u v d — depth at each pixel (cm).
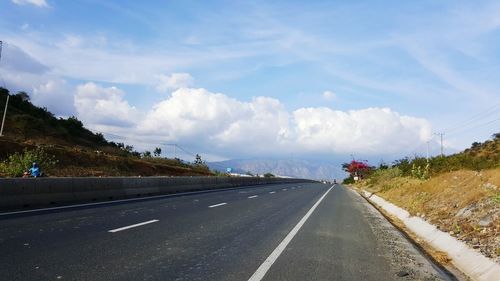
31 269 654
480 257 848
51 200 1588
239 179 4534
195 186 3203
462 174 1898
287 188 4294
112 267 695
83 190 1792
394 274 752
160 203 1856
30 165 2450
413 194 2150
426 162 3497
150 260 759
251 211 1706
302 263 795
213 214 1529
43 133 4675
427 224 1359
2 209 1338
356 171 9406
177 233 1067
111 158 3925
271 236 1092
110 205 1636
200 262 763
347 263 818
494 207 1152
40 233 953
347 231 1266
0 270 640
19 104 5197
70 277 623
